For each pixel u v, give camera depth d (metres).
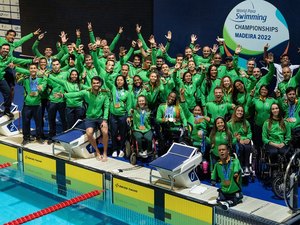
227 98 8.79
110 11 14.47
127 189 8.23
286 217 6.71
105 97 9.14
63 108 10.00
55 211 8.16
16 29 17.33
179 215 7.57
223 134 7.74
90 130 9.02
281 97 8.59
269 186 7.99
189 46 11.95
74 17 15.47
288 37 10.49
